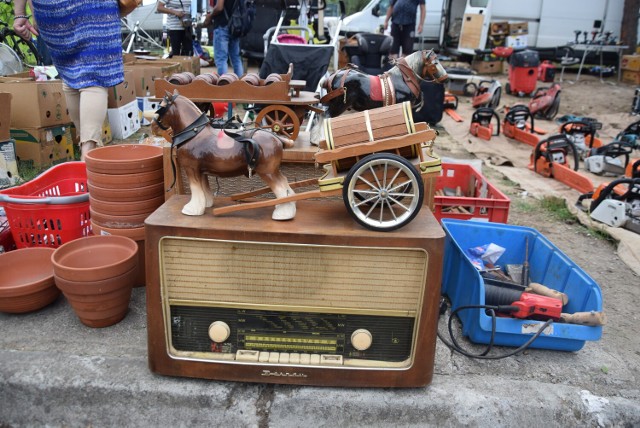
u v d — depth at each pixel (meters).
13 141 3.80
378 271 1.86
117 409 1.97
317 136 2.32
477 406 1.96
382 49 6.75
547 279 2.62
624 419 1.99
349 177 1.75
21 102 4.05
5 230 2.82
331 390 1.98
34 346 2.13
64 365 2.03
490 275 2.57
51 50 3.33
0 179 3.71
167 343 1.94
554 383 2.09
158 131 2.00
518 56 9.91
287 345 1.98
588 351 2.34
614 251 3.62
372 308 1.92
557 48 11.79
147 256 1.83
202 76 2.39
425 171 1.79
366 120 1.79
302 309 1.92
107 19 3.26
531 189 4.97
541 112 8.20
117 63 3.38
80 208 2.61
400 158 1.72
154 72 6.19
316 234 1.78
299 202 2.10
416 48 13.08
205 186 1.95
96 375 1.99
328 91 2.66
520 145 6.75
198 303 1.93
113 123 5.20
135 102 5.61
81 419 1.98
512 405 1.97
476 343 2.32
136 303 2.47
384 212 1.89
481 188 3.71
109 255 2.34
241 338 1.97
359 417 1.95
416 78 2.83
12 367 2.00
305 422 1.95
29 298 2.27
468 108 8.93
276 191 1.87
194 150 1.84
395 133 1.77
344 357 1.98
